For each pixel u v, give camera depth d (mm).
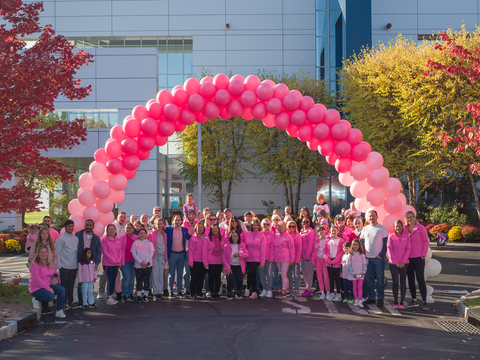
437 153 19344
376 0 31922
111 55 24062
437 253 17891
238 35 31953
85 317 8180
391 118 22469
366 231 9242
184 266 10719
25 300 8938
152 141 10422
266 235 10375
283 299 9820
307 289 10141
